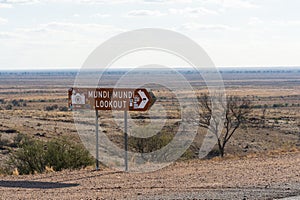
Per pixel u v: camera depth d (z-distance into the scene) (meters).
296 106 104.31
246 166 14.62
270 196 10.28
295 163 14.98
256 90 153.88
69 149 18.22
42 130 63.69
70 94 15.30
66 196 10.79
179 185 11.76
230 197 10.19
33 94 172.75
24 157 18.11
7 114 95.88
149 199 10.10
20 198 10.70
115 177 13.52
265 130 53.09
